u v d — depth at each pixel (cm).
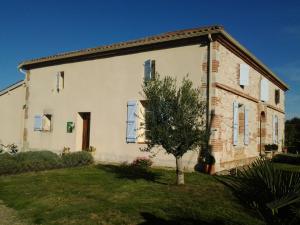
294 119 3008
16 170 1024
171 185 856
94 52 1397
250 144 1470
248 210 642
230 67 1232
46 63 1623
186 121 812
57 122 1548
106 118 1368
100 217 595
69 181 904
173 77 1179
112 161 1329
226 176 987
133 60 1303
